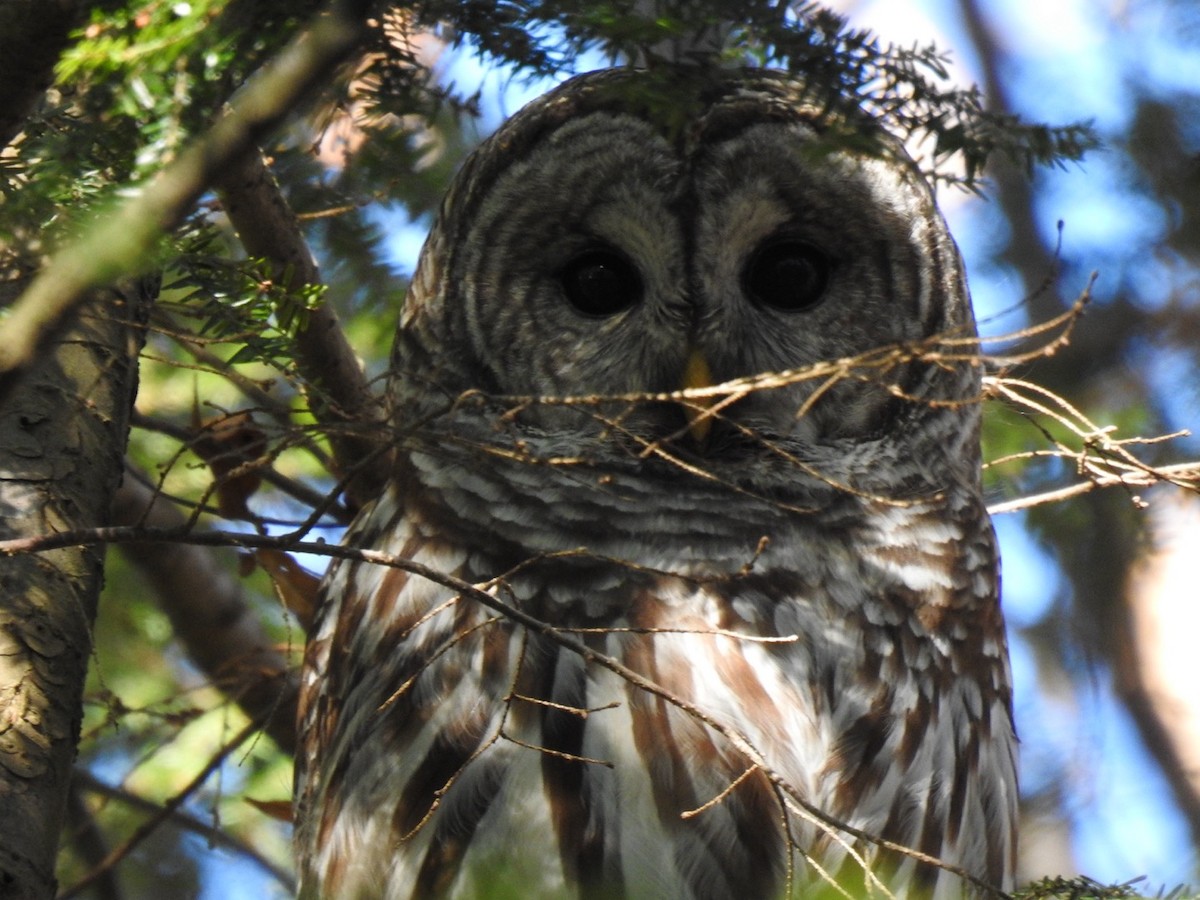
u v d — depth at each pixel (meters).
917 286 8.93
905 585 8.41
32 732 6.40
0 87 5.62
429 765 7.77
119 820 11.61
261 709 10.68
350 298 10.55
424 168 9.83
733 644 7.90
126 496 10.59
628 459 8.62
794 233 9.02
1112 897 6.85
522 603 8.00
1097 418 11.75
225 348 11.07
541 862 7.56
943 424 8.95
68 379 7.27
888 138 8.88
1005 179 13.95
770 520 8.40
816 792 7.74
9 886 5.97
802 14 6.60
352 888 7.83
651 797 7.59
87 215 5.71
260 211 8.30
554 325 9.05
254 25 5.82
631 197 8.95
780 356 8.95
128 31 5.54
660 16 6.27
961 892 8.10
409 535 8.40
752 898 7.55
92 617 6.96
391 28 6.89
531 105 9.14
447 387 8.91
